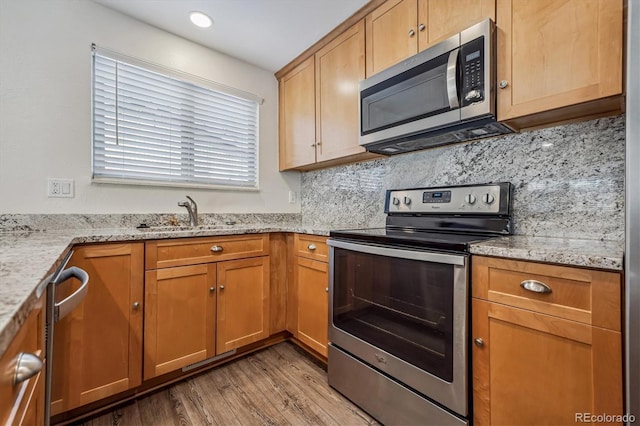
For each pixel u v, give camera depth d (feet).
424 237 4.47
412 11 5.30
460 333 3.67
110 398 4.96
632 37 2.40
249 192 8.44
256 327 6.65
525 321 3.21
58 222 5.64
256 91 8.53
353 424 4.58
